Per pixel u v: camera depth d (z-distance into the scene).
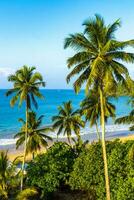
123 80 34.66
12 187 45.09
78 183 43.16
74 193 47.06
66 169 45.03
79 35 34.34
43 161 45.78
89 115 58.34
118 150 41.88
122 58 34.09
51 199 45.94
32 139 61.22
